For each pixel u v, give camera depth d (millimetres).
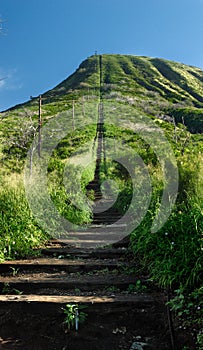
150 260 5566
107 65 117625
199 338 3635
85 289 5039
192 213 5395
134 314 4289
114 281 5105
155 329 4117
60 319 4234
